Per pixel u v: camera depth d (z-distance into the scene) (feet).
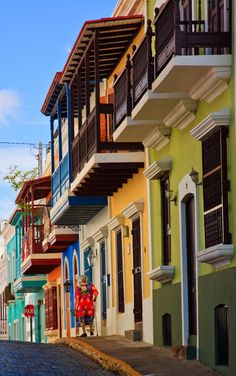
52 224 109.81
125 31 77.61
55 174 102.73
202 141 56.95
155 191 72.59
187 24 54.95
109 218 91.35
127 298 83.87
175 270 65.82
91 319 92.94
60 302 133.28
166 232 69.77
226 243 52.39
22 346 74.84
